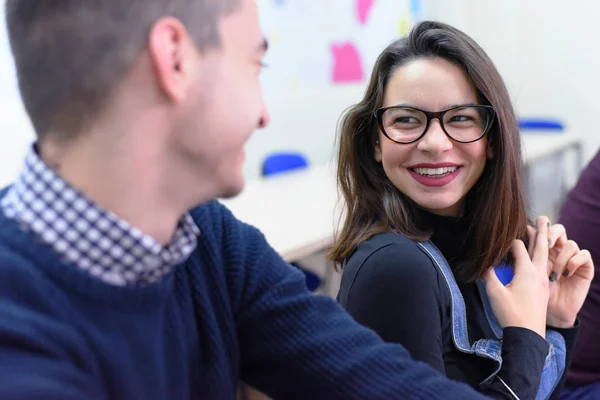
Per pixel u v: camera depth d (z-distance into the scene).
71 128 0.47
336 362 0.66
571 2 4.18
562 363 1.02
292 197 2.44
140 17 0.46
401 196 0.99
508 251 1.02
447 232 0.99
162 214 0.52
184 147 0.50
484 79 0.92
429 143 0.91
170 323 0.58
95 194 0.48
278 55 3.51
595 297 1.26
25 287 0.46
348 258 1.00
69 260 0.48
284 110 3.62
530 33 4.38
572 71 4.28
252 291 0.69
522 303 0.94
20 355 0.42
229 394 0.64
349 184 1.03
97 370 0.48
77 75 0.46
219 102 0.50
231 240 0.70
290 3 3.53
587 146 4.33
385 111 0.96
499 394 0.84
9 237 0.48
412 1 4.39
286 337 0.68
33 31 0.47
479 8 4.54
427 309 0.85
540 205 3.94
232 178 0.53
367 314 0.86
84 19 0.46
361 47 4.07
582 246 1.35
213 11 0.49
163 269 0.53
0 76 2.30
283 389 0.68
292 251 1.75
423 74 0.92
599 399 1.23
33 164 0.48
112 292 0.49
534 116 4.49
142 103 0.47
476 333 0.96
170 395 0.57
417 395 0.63
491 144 0.97
